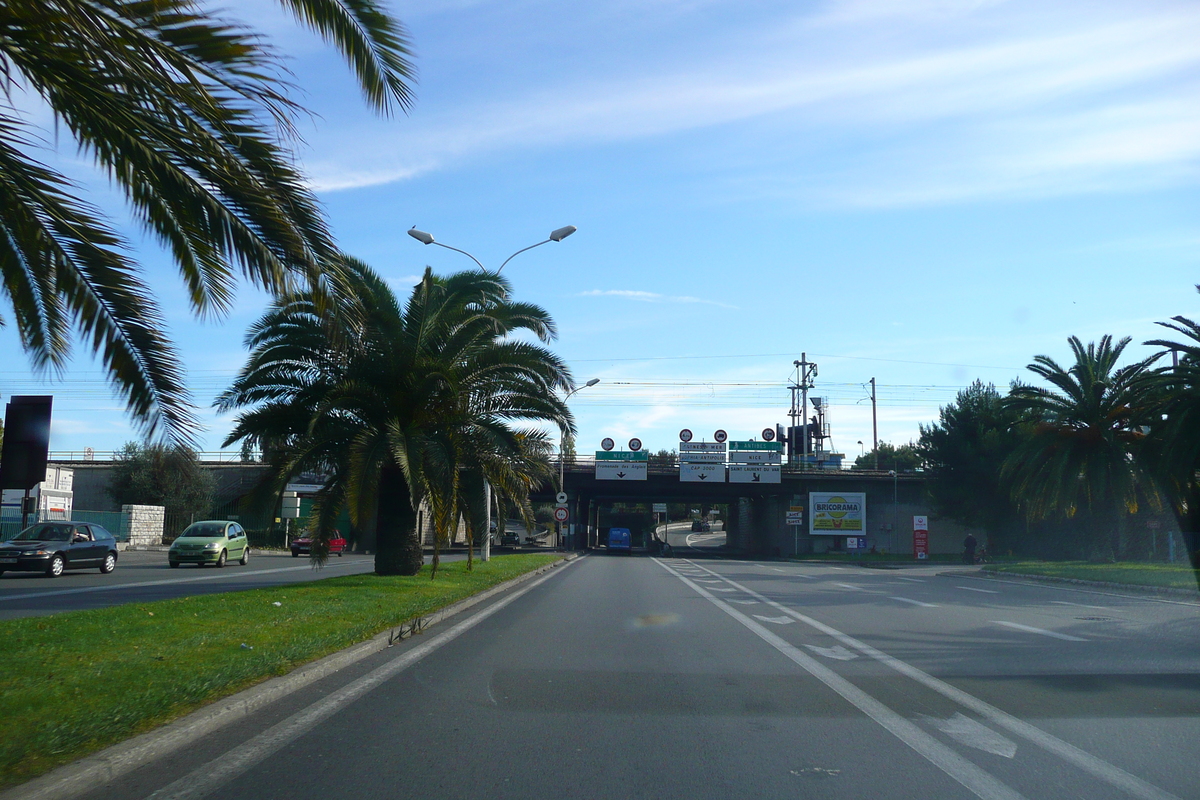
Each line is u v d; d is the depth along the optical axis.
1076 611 17.31
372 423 19.48
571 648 11.38
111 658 8.81
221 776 5.65
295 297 8.77
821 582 27.97
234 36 7.40
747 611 16.86
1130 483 36.81
